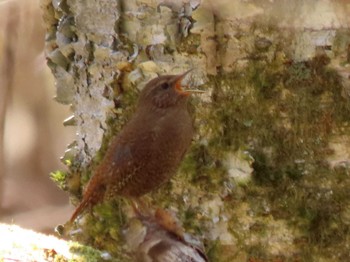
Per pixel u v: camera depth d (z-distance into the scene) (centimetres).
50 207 1587
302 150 944
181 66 984
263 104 948
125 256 1035
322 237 949
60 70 1084
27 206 1590
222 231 982
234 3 939
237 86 956
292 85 934
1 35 1585
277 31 932
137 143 998
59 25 1059
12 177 1634
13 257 963
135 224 1001
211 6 948
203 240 986
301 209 951
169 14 975
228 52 955
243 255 977
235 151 966
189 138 987
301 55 929
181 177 995
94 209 1059
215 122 972
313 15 917
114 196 1027
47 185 1623
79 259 998
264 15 931
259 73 944
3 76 1605
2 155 1619
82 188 1094
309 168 945
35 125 1659
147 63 999
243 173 963
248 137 959
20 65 1609
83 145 1083
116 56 1013
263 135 952
